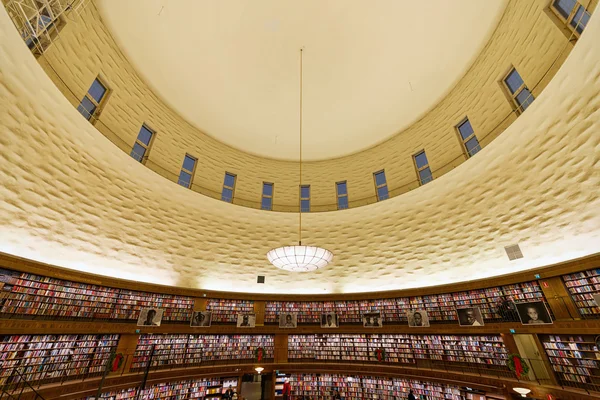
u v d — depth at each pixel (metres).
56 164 6.13
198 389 8.13
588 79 5.02
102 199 7.38
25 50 4.79
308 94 10.23
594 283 5.74
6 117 4.94
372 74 9.52
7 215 5.29
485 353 7.36
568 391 5.44
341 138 12.23
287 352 9.58
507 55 7.65
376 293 9.66
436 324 8.39
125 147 8.48
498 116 8.05
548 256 6.54
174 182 10.00
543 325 6.33
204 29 8.03
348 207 12.09
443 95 10.24
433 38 8.40
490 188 7.82
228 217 10.89
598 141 5.24
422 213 9.70
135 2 7.32
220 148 12.26
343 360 9.33
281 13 7.75
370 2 7.54
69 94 6.57
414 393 8.06
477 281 7.70
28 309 5.75
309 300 10.27
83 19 6.93
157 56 8.77
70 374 6.18
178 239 9.48
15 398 5.13
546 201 6.50
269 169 13.06
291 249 5.63
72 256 6.69
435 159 10.20
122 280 7.60
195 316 8.97
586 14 5.47
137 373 7.23
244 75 9.48
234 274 10.38
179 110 10.75
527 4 6.86
